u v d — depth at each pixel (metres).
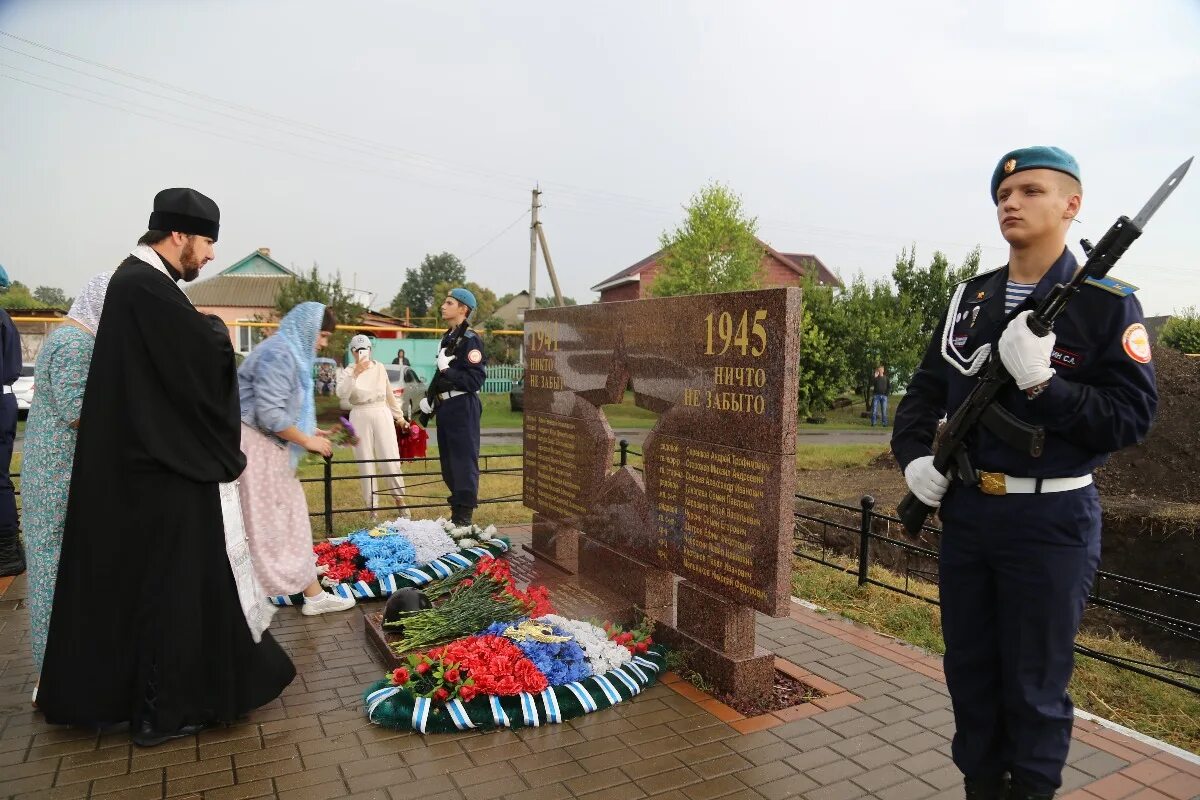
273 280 37.94
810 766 3.32
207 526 3.47
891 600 5.70
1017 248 2.61
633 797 3.06
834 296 28.89
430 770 3.24
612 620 4.71
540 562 6.11
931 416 2.97
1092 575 2.52
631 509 4.86
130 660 3.36
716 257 29.83
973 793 2.74
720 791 3.11
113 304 3.33
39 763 3.24
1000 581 2.56
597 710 3.79
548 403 6.01
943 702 3.98
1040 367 2.33
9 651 4.43
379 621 4.71
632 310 4.79
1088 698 4.27
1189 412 10.61
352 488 10.05
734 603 3.95
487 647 3.98
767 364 3.67
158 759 3.29
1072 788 3.23
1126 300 2.42
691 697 3.97
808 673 4.34
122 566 3.33
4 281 5.92
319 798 3.02
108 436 3.31
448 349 6.88
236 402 3.58
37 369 3.60
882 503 10.02
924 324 28.20
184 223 3.54
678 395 4.34
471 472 6.90
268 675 3.71
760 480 3.73
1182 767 3.41
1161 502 9.42
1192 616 7.87
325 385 22.02
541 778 3.19
